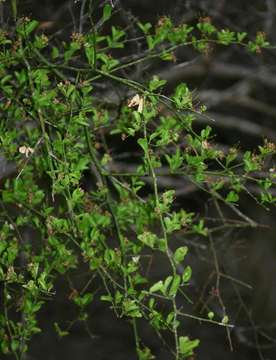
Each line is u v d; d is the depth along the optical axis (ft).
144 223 17.39
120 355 39.40
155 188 14.52
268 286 35.58
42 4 25.82
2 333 16.49
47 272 16.57
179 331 36.32
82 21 19.34
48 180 17.95
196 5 27.71
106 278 17.84
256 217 36.19
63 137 15.89
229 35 17.87
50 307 38.09
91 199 17.71
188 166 15.44
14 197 16.96
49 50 22.29
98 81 22.91
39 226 16.94
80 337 39.42
